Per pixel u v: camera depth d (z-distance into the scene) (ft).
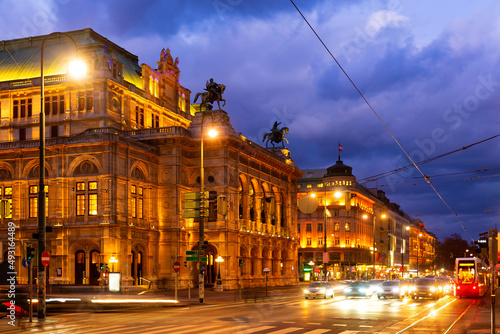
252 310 143.02
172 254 272.10
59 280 246.47
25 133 280.31
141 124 294.87
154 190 275.80
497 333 85.97
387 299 203.00
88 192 249.96
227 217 277.23
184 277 274.57
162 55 319.06
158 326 100.01
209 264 298.76
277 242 339.77
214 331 90.48
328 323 106.22
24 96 281.95
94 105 267.39
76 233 248.52
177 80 332.60
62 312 139.03
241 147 293.23
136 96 287.28
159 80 314.35
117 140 249.34
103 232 243.19
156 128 280.51
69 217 250.98
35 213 258.57
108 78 266.98
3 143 264.72
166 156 277.64
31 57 298.76
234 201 285.84
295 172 368.68
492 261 78.28
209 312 136.56
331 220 506.48
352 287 211.82
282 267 355.97
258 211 317.42
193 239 281.33
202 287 176.65
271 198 249.34
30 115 281.13
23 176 260.62
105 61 269.03
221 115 285.64
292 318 117.08
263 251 326.24
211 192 278.67
